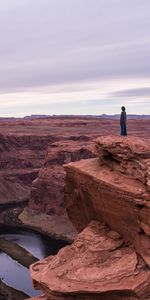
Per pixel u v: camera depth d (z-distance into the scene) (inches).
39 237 3981.3
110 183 1082.1
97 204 1160.8
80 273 1050.7
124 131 1222.9
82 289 1015.6
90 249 1093.8
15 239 3909.9
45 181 4872.0
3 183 6053.2
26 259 3302.2
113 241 1101.1
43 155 6840.6
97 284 1015.6
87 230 1160.8
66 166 1261.1
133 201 1026.1
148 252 1022.4
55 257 1155.3
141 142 1098.1
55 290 1039.0
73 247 1133.7
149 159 1047.6
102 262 1063.0
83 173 1176.2
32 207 4977.9
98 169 1176.8
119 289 995.3
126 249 1080.8
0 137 6776.6
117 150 1114.1
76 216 1316.4
